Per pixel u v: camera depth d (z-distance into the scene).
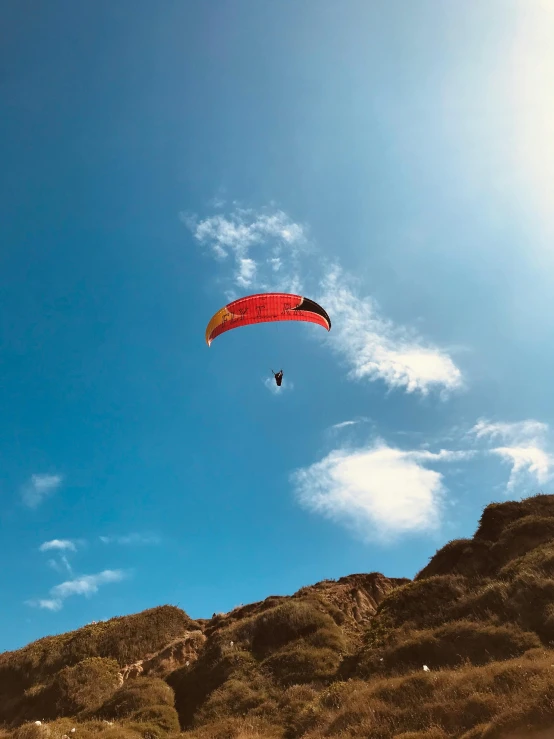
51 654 37.94
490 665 20.81
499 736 15.32
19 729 24.34
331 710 22.84
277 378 37.53
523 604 25.23
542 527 31.66
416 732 17.77
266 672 29.67
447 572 32.56
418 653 25.06
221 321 40.25
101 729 26.34
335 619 34.72
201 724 26.67
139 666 35.22
